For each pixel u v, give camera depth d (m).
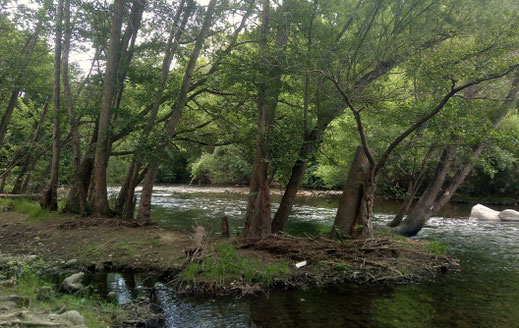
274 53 10.07
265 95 10.48
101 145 12.91
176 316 6.07
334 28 11.58
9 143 22.33
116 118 14.02
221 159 33.06
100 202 13.03
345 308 6.56
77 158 13.24
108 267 8.55
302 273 8.05
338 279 8.02
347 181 10.66
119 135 13.60
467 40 11.32
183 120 16.52
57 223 11.95
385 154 9.77
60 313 5.29
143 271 8.30
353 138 17.47
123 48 13.60
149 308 6.26
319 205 24.91
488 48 8.96
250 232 10.18
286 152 10.27
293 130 10.70
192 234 11.25
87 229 11.16
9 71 15.44
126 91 16.55
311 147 11.50
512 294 7.35
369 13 11.38
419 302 6.89
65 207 13.96
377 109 11.51
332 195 33.53
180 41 13.89
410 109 9.98
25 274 7.23
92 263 8.62
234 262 8.14
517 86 10.93
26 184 21.70
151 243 9.85
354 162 10.69
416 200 28.00
